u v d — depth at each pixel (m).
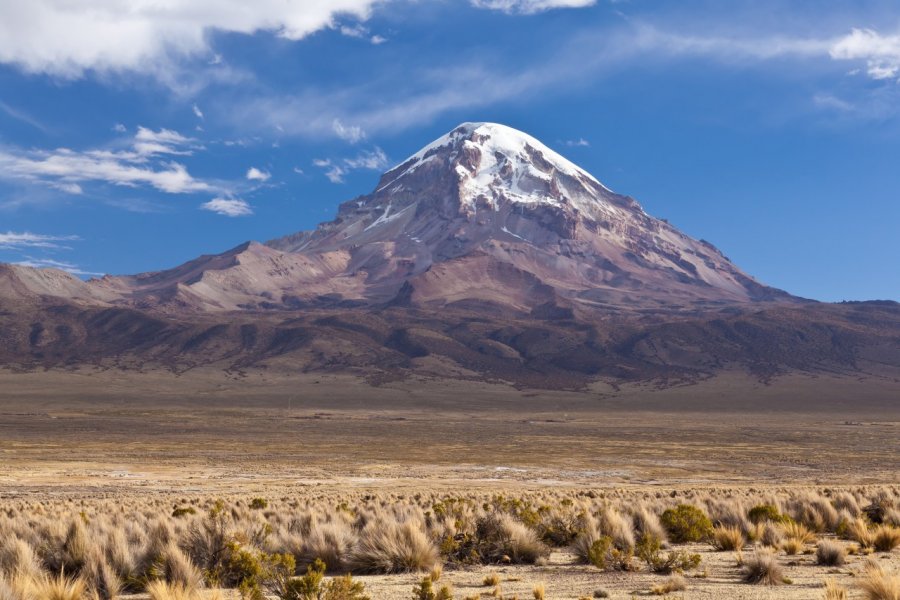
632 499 41.75
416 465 90.06
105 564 15.41
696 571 17.92
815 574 17.14
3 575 14.16
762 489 54.59
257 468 82.81
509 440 136.88
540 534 23.38
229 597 14.28
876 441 138.00
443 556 19.48
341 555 18.80
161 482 65.19
